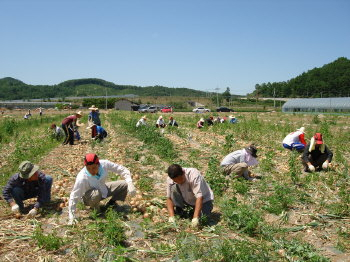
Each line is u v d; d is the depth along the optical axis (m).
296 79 139.50
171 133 18.88
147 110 62.56
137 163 10.37
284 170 9.30
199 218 5.28
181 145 14.10
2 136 17.08
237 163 8.13
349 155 11.86
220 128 20.81
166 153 11.28
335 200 6.62
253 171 9.17
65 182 8.05
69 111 68.06
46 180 5.95
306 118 35.31
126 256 4.31
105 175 5.71
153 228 5.22
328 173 8.70
